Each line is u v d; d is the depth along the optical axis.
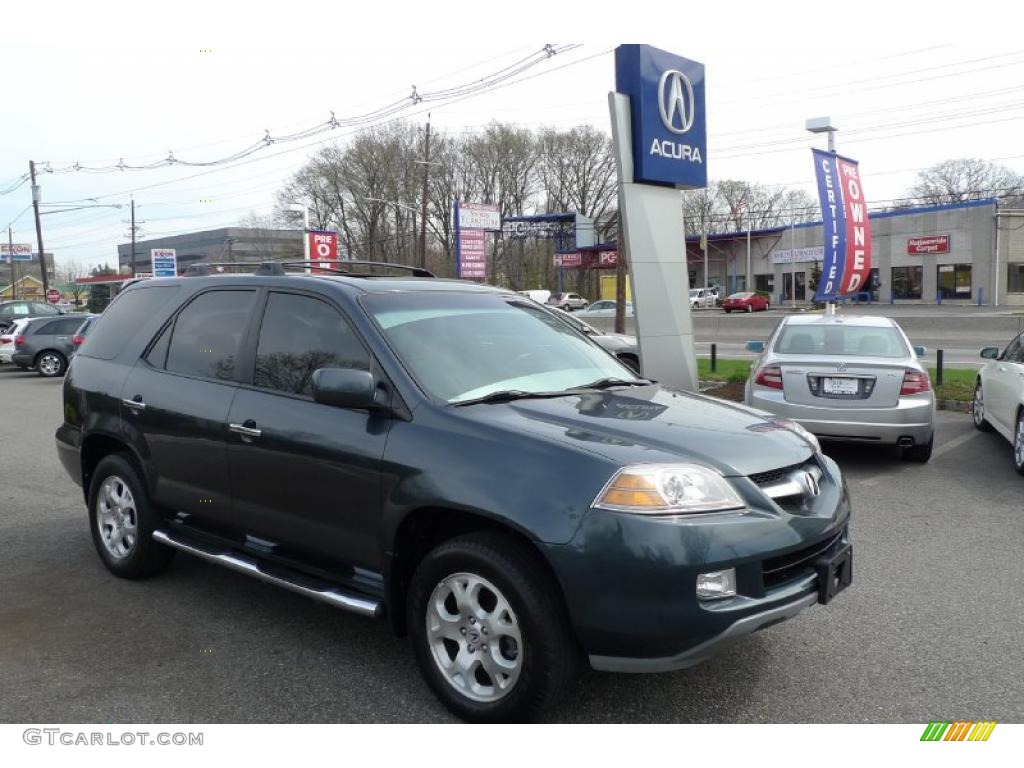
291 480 3.86
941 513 6.42
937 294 51.38
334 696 3.55
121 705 3.49
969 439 9.44
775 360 8.02
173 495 4.54
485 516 3.12
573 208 78.19
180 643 4.12
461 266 36.03
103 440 5.11
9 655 3.99
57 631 4.28
